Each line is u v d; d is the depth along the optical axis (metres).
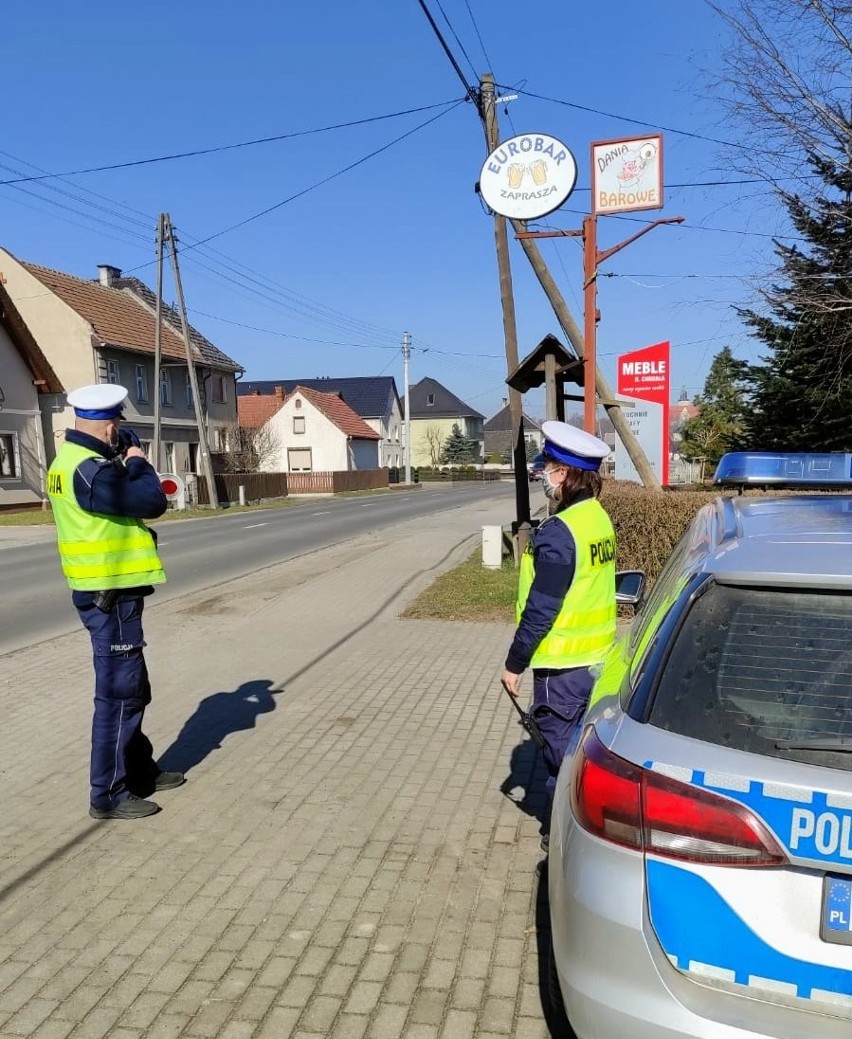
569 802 2.11
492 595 9.73
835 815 1.71
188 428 38.19
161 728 5.49
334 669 6.89
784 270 12.06
